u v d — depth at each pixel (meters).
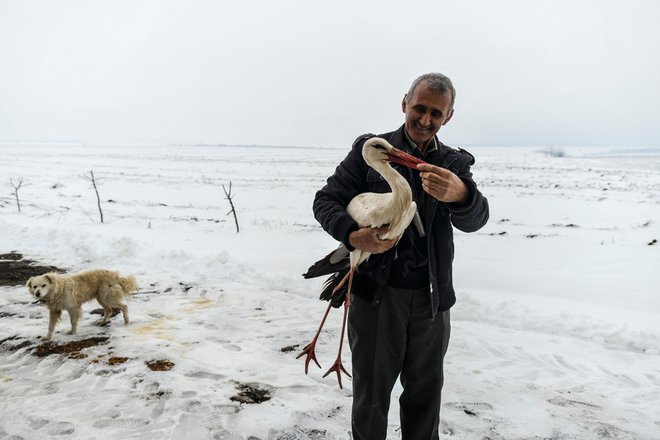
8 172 26.59
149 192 18.73
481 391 3.70
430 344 2.25
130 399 3.48
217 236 10.68
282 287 6.43
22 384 3.70
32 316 5.24
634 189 19.59
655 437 3.12
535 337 4.84
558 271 7.79
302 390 3.65
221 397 3.52
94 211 14.20
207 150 65.25
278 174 26.58
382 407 2.29
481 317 5.32
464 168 2.11
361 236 1.94
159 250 8.10
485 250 9.41
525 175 26.83
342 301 2.49
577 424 3.26
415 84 2.02
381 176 2.17
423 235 2.09
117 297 4.93
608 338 4.77
